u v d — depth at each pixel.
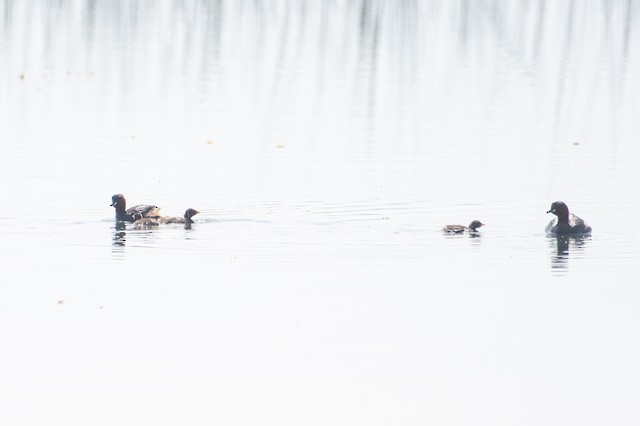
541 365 25.16
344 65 77.62
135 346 26.16
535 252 33.84
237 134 53.53
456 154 48.91
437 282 30.88
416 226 36.78
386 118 58.22
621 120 58.12
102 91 66.19
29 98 63.41
